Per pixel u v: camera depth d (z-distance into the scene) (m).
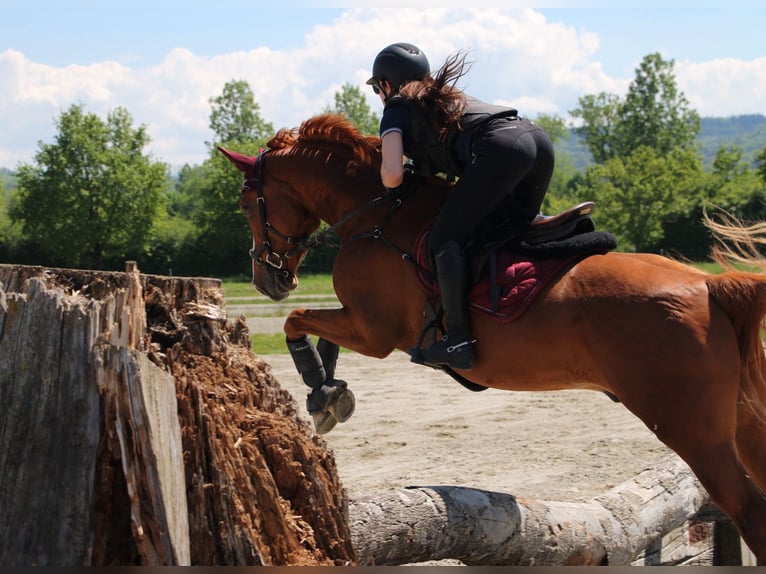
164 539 2.91
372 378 11.77
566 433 8.45
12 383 3.12
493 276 4.02
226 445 3.33
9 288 3.59
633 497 5.18
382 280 4.47
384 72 4.56
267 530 3.33
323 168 4.91
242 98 62.75
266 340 15.59
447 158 4.29
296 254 5.17
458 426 8.76
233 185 50.41
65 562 2.95
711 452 3.64
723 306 3.75
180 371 3.48
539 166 4.23
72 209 45.72
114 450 3.04
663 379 3.66
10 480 3.04
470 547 4.23
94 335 3.12
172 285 3.83
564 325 3.87
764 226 3.84
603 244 4.05
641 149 45.66
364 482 6.65
